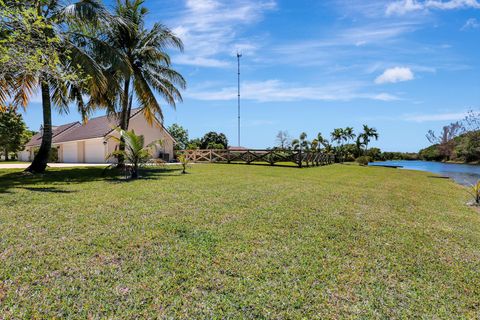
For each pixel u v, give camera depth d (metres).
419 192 8.86
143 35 12.59
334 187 8.55
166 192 6.56
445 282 2.69
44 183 7.75
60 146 23.61
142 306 2.10
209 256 3.01
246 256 3.05
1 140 27.56
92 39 9.90
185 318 1.99
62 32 8.53
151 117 14.17
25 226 3.77
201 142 36.44
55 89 10.34
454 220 5.23
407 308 2.23
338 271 2.80
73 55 8.98
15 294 2.18
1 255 2.86
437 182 12.84
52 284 2.35
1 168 12.74
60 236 3.43
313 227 4.17
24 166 14.75
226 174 11.21
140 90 12.59
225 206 5.28
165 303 2.15
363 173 15.09
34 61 5.87
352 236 3.86
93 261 2.79
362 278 2.68
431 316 2.14
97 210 4.71
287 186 8.23
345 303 2.27
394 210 5.73
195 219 4.33
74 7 9.02
